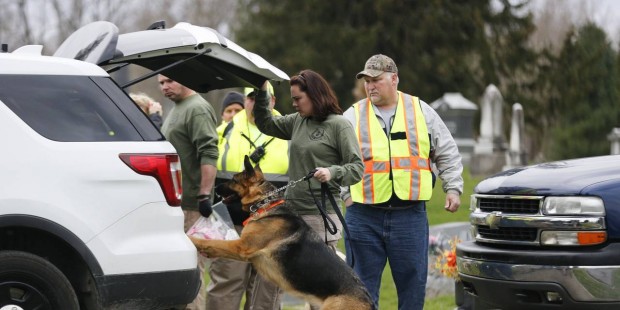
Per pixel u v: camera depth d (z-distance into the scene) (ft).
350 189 37.63
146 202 28.63
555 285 33.42
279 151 40.83
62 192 27.58
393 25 250.16
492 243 36.40
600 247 33.37
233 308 39.11
